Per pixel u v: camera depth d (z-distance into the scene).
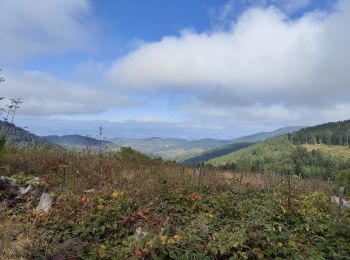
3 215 6.50
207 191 12.15
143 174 13.49
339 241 7.58
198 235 6.84
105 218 7.49
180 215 8.50
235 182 14.95
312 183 23.09
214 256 6.09
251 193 13.40
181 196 10.01
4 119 11.52
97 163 14.28
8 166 11.00
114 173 12.96
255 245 6.48
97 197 8.83
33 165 12.15
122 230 7.18
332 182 27.77
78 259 5.70
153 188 10.65
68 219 7.46
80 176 11.74
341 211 9.95
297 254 6.49
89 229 6.92
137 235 6.61
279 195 13.12
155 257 5.65
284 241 6.95
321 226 8.48
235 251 6.31
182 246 6.17
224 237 6.52
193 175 14.57
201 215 8.41
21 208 7.89
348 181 23.55
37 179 9.91
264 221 7.56
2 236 5.61
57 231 6.73
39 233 6.14
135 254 5.73
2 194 8.32
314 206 11.38
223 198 10.77
